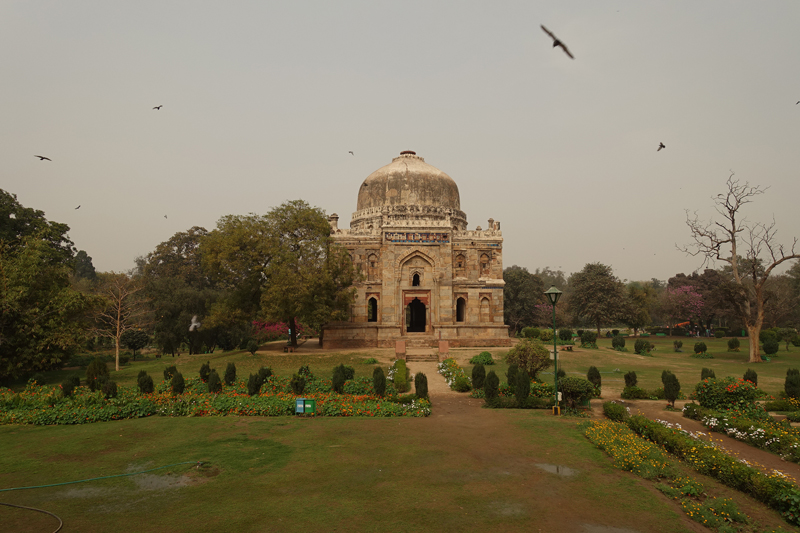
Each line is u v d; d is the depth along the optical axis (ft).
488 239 149.48
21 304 95.96
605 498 37.22
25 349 94.27
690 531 32.12
